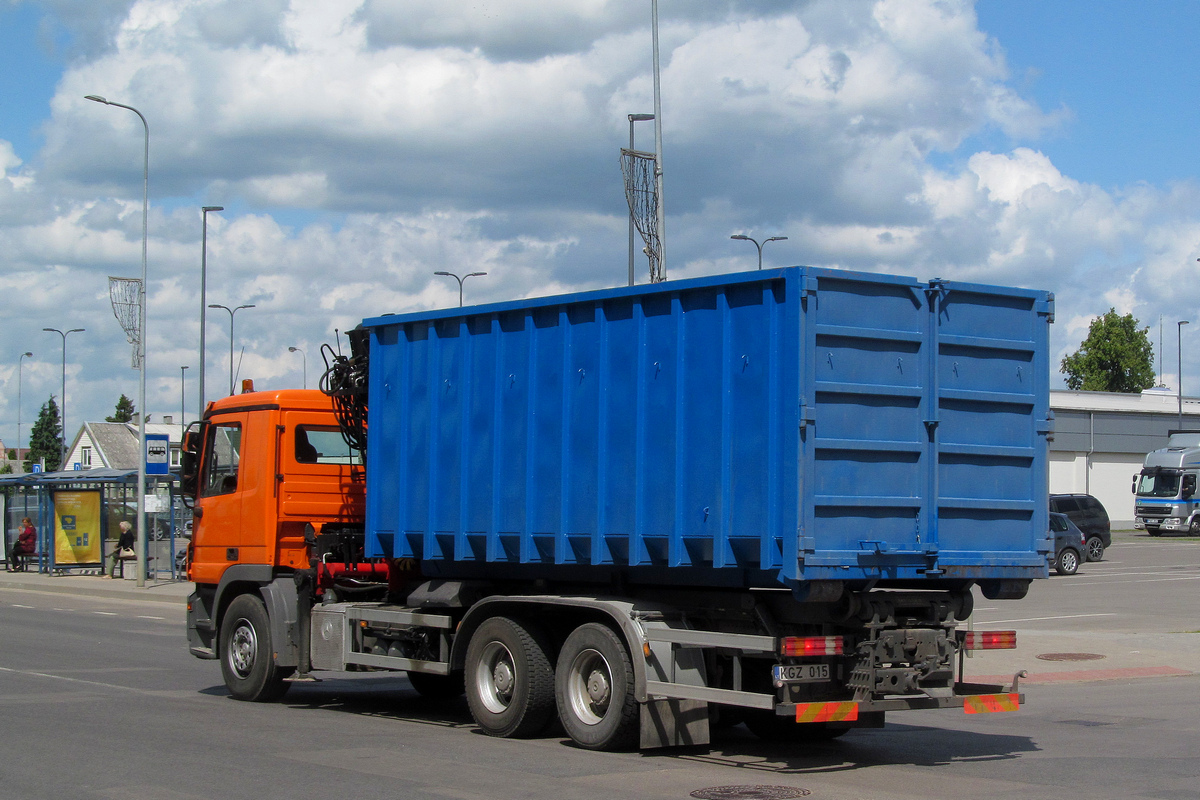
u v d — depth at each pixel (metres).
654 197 22.73
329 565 12.34
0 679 14.27
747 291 8.83
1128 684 15.24
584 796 7.84
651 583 9.77
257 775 8.49
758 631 9.22
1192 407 71.38
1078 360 100.00
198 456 13.70
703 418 9.05
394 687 14.55
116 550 33.97
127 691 13.35
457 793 7.89
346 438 12.96
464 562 11.20
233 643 12.88
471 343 11.04
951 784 8.45
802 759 9.54
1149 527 56.38
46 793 7.86
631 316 9.64
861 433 8.65
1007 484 9.35
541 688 10.08
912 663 9.02
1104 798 7.96
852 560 8.50
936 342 9.01
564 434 10.05
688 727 9.41
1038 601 26.30
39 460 121.00
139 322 30.92
